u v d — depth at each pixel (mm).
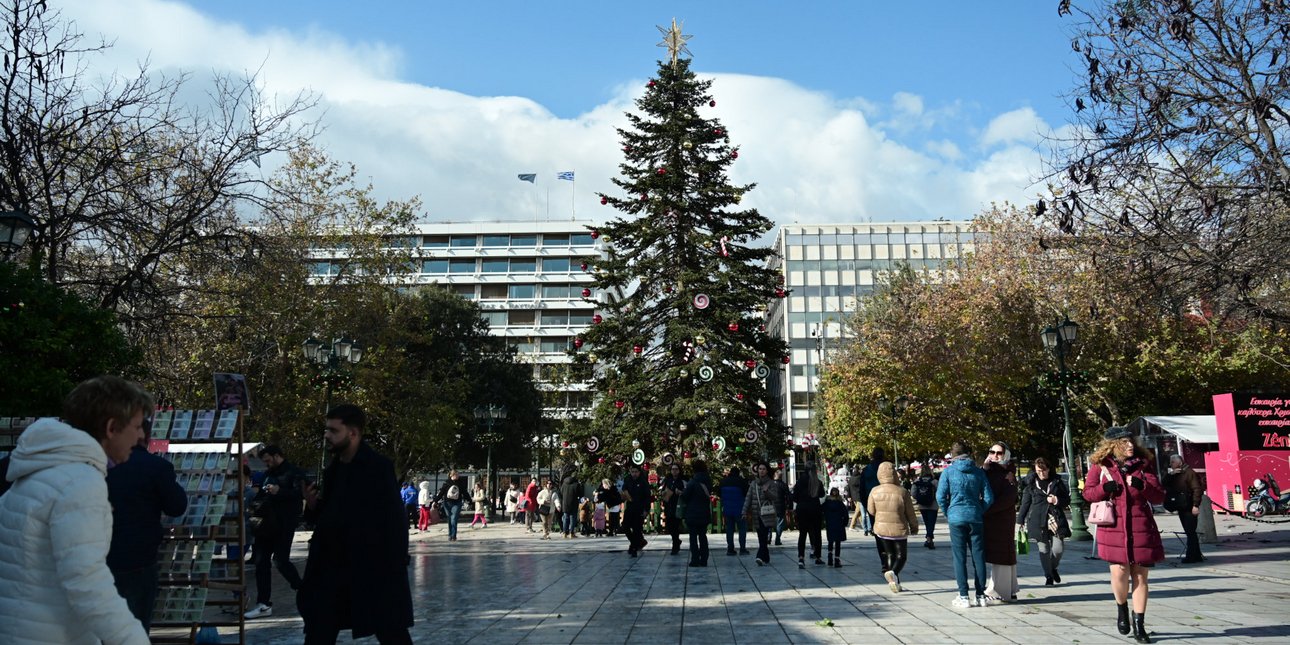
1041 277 35531
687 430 29062
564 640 8117
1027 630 8266
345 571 5094
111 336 11766
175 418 7395
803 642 7863
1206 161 12062
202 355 25953
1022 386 36594
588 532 30531
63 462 3170
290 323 28891
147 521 5023
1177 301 12852
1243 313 13727
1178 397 38531
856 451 44938
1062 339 22641
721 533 27938
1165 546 18234
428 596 11625
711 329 29062
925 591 11469
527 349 91938
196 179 17766
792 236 92688
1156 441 33656
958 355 38312
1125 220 12383
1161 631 8109
